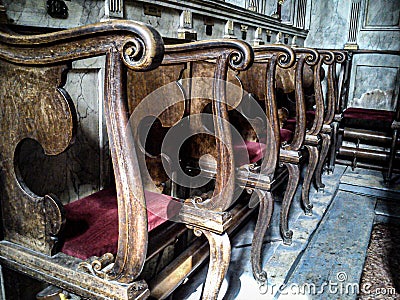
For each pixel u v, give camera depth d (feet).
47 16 5.16
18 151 3.77
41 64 3.26
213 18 9.71
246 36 11.80
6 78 3.55
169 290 4.58
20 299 5.27
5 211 3.97
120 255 3.33
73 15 5.53
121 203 3.17
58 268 3.61
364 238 9.10
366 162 14.20
